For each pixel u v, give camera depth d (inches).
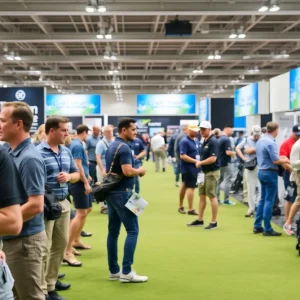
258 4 406.6
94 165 317.1
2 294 73.0
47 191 129.0
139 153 366.3
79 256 207.0
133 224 166.4
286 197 254.8
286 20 551.8
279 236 248.2
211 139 263.7
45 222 135.6
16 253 99.1
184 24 469.1
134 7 405.7
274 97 382.6
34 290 101.4
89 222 292.8
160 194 436.5
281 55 694.5
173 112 892.6
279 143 341.4
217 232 260.1
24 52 768.3
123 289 161.6
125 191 162.2
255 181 308.3
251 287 164.4
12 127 97.7
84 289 161.8
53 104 842.2
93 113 847.7
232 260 200.7
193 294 156.6
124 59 694.5
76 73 852.6
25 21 554.9
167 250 219.0
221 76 1055.0
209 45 685.9
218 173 267.9
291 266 191.3
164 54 766.5
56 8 406.3
